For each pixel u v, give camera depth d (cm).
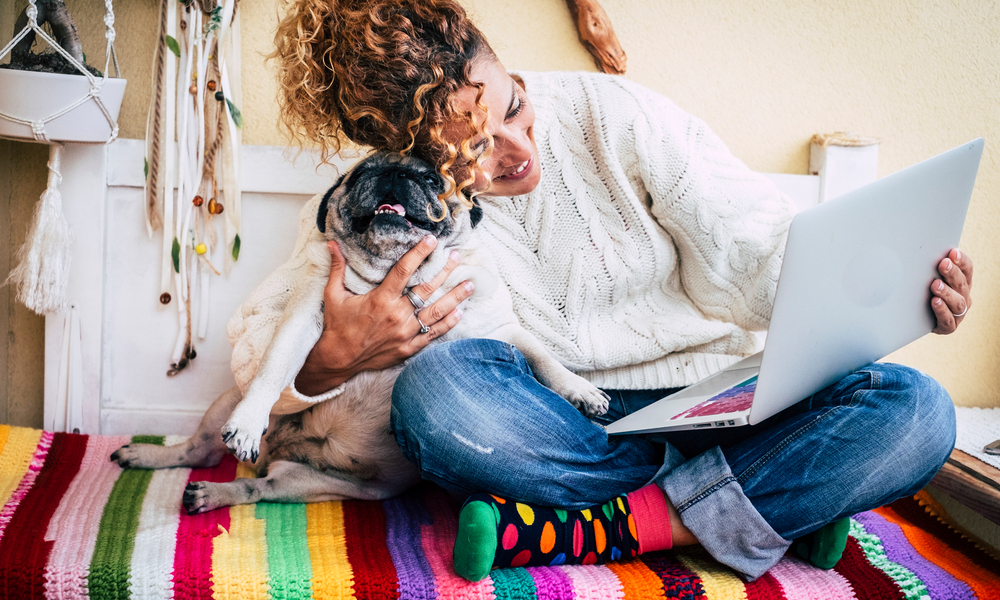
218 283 175
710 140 142
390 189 120
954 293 115
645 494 113
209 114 170
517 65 184
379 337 124
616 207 141
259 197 173
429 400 108
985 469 136
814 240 95
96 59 174
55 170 158
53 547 109
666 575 108
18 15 172
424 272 129
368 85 109
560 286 142
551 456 108
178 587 101
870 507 108
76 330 170
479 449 106
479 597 101
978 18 187
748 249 136
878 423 106
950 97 190
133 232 172
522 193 131
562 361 139
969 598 110
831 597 106
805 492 106
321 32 113
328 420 133
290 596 102
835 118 190
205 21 166
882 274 107
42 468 146
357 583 103
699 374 140
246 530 121
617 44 181
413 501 141
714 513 108
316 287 131
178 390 177
